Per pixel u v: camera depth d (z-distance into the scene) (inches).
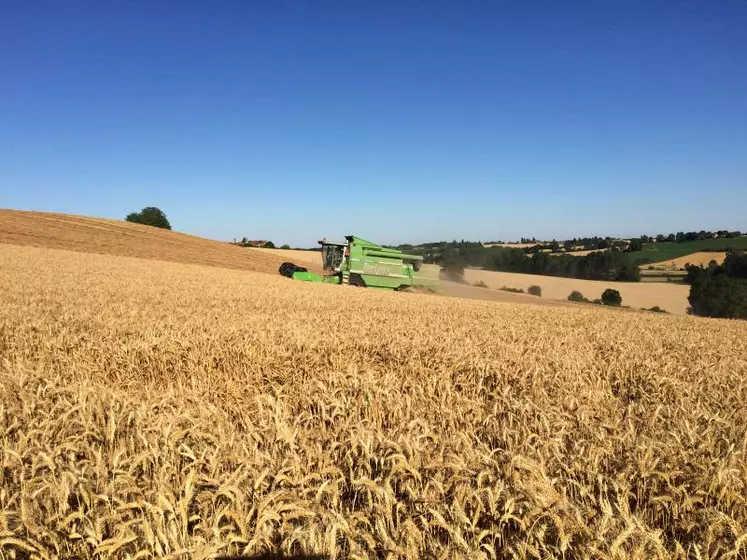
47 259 1451.8
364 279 1387.8
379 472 144.2
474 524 111.0
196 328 408.2
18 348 340.2
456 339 404.2
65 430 159.0
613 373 313.6
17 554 106.6
